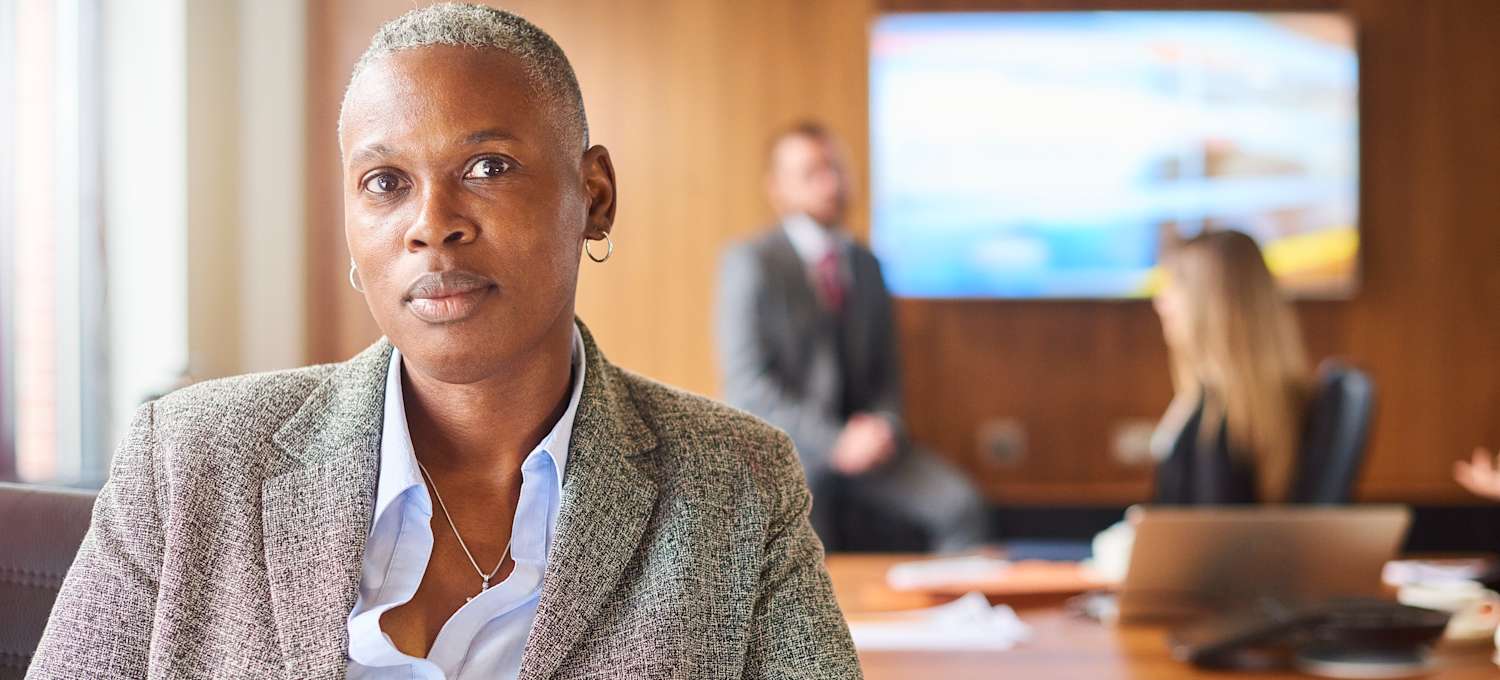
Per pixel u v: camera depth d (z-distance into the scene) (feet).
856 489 13.37
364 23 14.29
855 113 14.79
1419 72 14.73
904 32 14.73
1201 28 14.65
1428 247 14.78
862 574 7.27
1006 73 14.71
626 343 14.89
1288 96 14.67
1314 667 5.12
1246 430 8.83
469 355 2.75
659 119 14.80
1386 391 14.79
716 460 3.18
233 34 13.82
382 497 2.91
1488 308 14.75
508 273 2.74
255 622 2.82
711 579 3.05
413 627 2.93
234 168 13.83
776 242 13.41
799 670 3.10
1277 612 5.17
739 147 14.80
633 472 3.07
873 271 13.58
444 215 2.69
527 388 2.94
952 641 5.56
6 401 11.10
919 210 14.80
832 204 13.43
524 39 2.85
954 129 14.75
